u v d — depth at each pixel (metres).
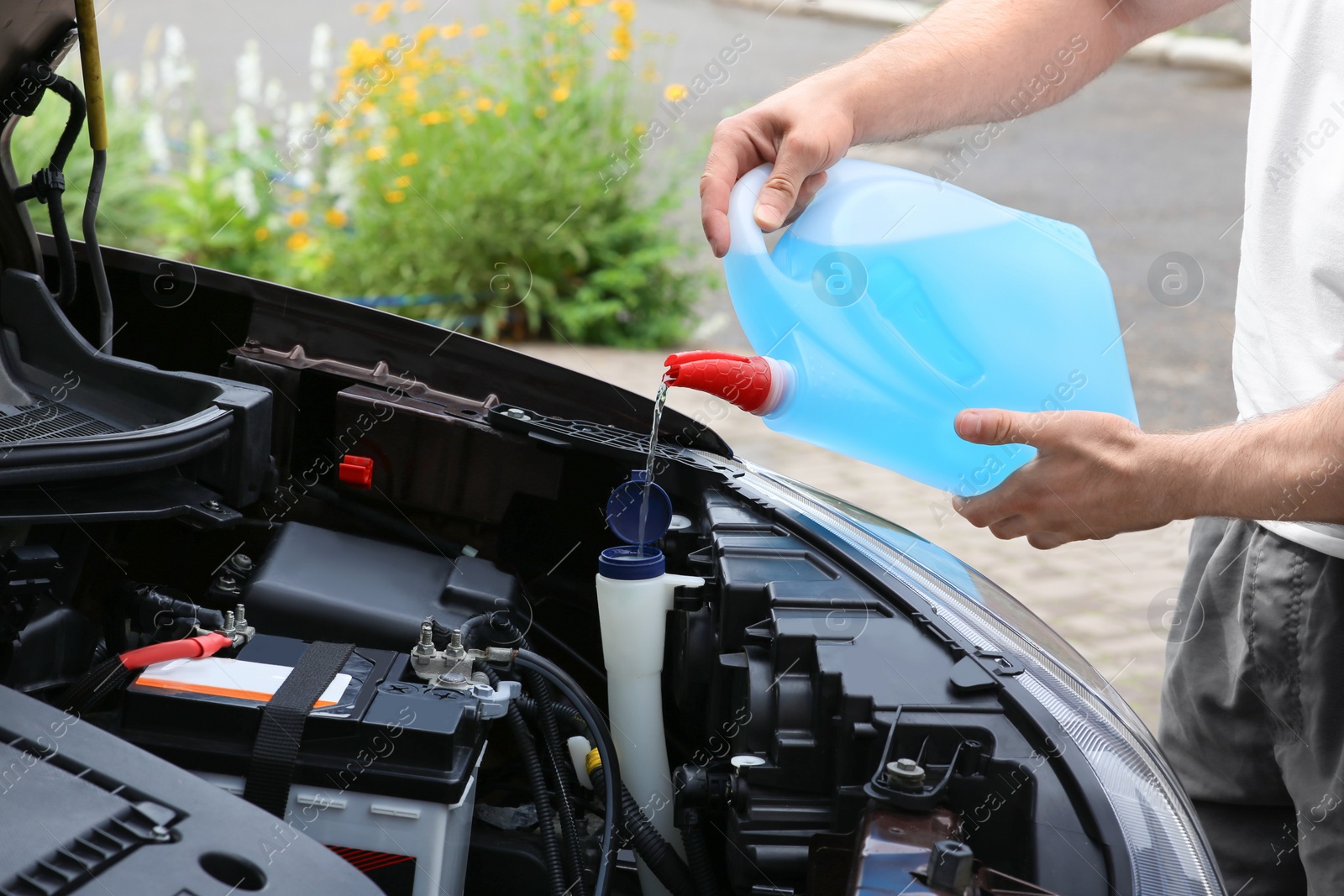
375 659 1.12
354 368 1.62
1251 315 1.38
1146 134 7.93
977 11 1.48
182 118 6.91
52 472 1.03
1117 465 1.13
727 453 1.61
